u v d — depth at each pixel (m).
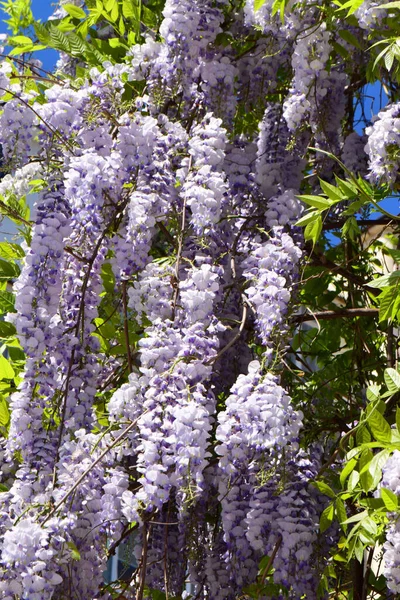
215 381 2.55
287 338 2.30
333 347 3.45
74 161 2.25
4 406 2.52
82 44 3.02
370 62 2.66
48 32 3.02
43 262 2.22
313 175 3.03
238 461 2.13
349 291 3.29
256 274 2.40
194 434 1.98
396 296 2.02
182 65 2.64
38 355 2.21
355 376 3.29
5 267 2.88
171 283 2.34
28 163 2.76
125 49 3.10
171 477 2.01
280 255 2.39
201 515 2.41
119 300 2.73
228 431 2.12
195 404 2.03
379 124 2.33
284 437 2.08
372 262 3.47
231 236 2.62
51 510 2.08
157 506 1.99
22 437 2.22
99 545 2.14
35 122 2.49
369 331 3.38
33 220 2.32
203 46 2.70
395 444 1.90
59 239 2.24
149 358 2.18
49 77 3.13
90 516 2.14
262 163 2.75
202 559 2.52
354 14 2.56
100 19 3.34
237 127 3.20
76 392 2.33
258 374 2.19
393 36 2.50
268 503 2.20
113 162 2.31
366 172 2.90
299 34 2.72
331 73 2.77
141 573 2.18
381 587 2.86
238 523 2.23
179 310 2.30
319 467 2.51
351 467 2.01
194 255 2.48
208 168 2.35
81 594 2.12
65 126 2.39
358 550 2.01
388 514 2.02
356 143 2.93
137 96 2.71
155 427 2.05
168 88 2.64
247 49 3.05
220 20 2.74
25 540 1.98
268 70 2.93
